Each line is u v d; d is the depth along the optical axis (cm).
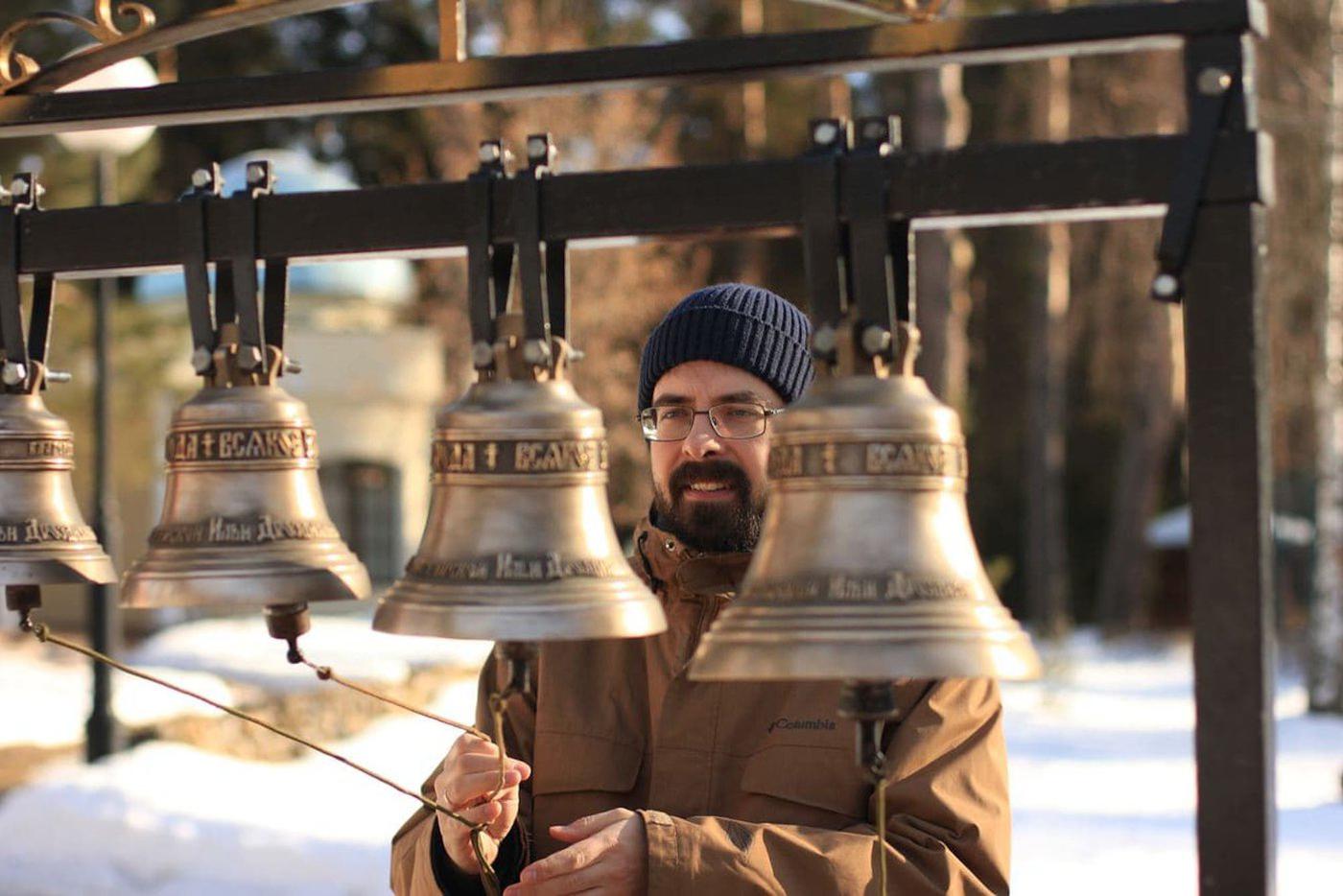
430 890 315
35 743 1494
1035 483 3225
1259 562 220
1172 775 1355
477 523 240
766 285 3228
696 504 329
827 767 304
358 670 1720
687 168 238
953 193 228
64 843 936
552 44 2652
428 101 255
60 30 2433
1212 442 222
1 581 282
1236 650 221
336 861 899
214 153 3344
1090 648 3084
